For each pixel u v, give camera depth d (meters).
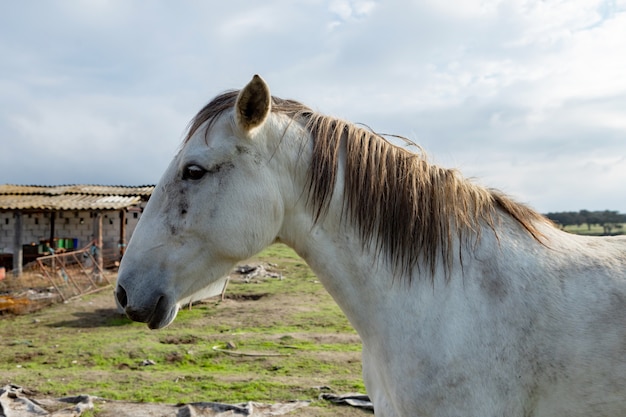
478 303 1.57
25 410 4.42
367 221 1.70
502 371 1.51
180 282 1.72
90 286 12.97
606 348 1.48
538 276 1.60
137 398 4.82
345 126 1.84
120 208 15.17
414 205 1.69
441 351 1.54
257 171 1.71
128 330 8.30
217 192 1.69
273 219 1.74
